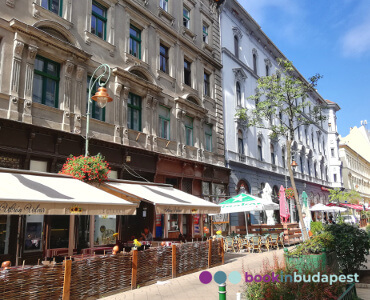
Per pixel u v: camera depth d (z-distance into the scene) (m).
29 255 11.09
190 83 21.48
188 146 19.89
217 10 25.78
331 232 9.53
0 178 7.93
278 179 32.03
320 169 46.62
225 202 17.86
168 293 8.00
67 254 11.18
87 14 14.75
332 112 53.75
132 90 16.45
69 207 7.37
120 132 15.40
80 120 13.48
